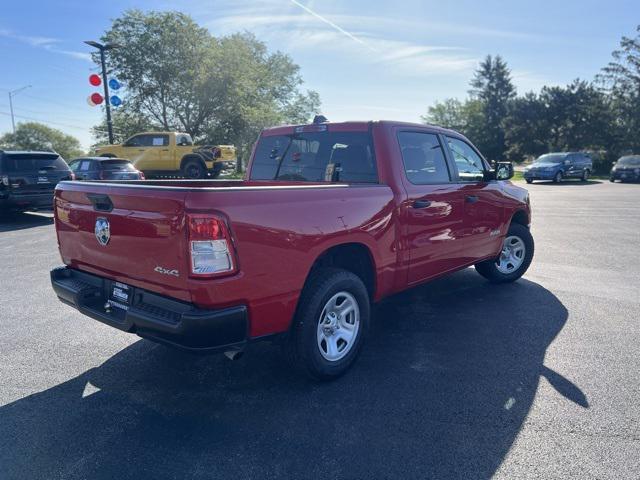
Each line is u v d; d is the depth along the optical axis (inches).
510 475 94.3
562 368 141.3
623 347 156.3
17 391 130.2
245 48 1384.1
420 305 203.2
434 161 177.2
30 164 455.2
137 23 1263.5
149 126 1354.6
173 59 1285.7
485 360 147.6
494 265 225.9
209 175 890.7
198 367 145.4
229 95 1304.1
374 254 144.1
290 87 1953.7
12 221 482.0
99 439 107.8
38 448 104.3
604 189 913.5
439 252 175.2
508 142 2118.6
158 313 109.7
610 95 1819.6
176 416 117.5
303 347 125.3
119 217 117.2
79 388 132.1
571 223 449.1
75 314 194.5
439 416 116.0
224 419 116.0
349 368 141.7
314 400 124.7
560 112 1861.5
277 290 114.6
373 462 98.8
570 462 97.9
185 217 100.8
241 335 108.5
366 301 141.6
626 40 1761.8
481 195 195.6
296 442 106.1
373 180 156.7
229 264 103.9
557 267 271.7
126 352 156.6
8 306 204.4
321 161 172.6
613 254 307.0
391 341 163.9
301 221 119.0
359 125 161.5
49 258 301.6
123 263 119.3
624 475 93.8
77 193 132.1
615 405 120.0
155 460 100.1
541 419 113.9
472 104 2608.3
